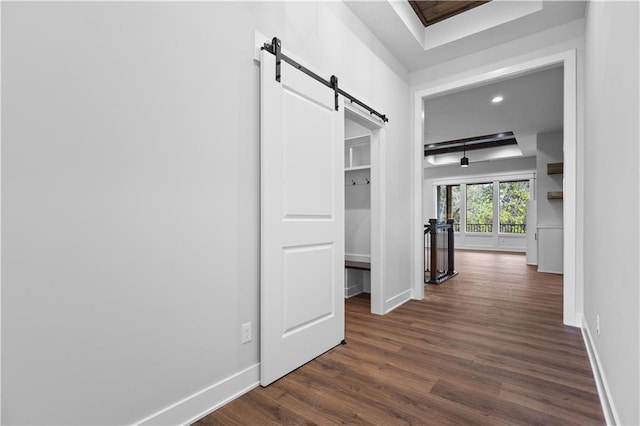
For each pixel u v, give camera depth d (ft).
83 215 3.60
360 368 6.32
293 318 6.23
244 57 5.53
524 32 9.49
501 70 10.11
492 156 28.14
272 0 6.12
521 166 28.84
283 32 6.35
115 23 3.88
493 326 8.77
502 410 4.90
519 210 29.76
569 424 4.56
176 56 4.52
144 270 4.15
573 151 8.70
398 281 10.97
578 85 8.77
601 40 5.31
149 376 4.20
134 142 4.04
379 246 9.91
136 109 4.06
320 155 7.02
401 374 6.06
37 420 3.28
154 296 4.25
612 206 4.42
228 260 5.23
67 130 3.48
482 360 6.64
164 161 4.36
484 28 9.39
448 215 33.68
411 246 11.90
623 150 3.77
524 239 29.43
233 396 5.24
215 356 5.03
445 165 32.96
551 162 19.63
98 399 3.72
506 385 5.63
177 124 4.52
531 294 12.57
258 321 5.76
